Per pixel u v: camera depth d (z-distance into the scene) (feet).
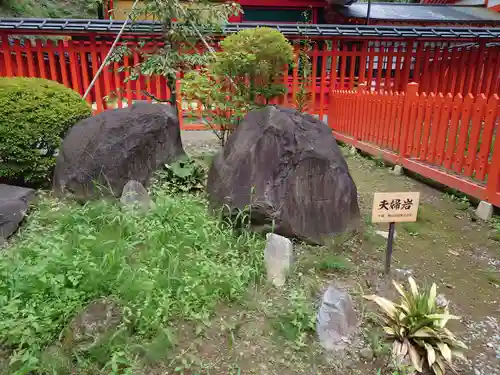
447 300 10.24
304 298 9.55
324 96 31.83
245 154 12.80
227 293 9.78
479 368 8.26
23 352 7.91
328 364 8.16
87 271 9.41
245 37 19.76
